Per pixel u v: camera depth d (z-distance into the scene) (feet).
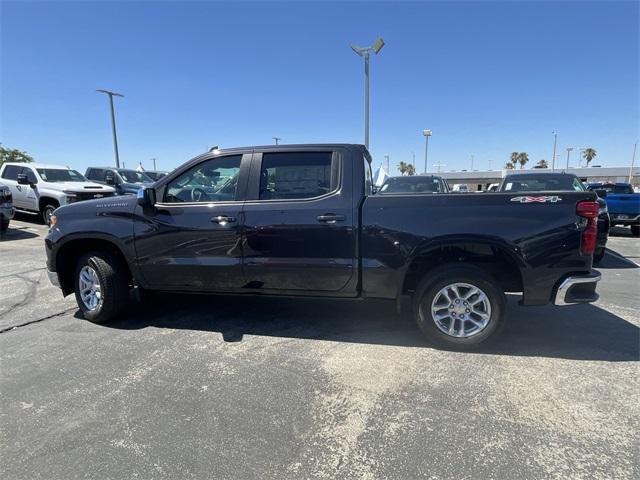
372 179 15.93
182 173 14.32
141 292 16.02
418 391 10.47
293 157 13.53
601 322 15.26
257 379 11.12
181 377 11.25
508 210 12.05
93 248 15.66
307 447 8.38
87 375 11.37
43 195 42.93
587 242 11.84
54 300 18.33
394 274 12.73
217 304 17.51
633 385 10.64
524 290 12.24
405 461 7.93
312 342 13.56
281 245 13.29
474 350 12.75
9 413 9.59
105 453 8.21
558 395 10.19
